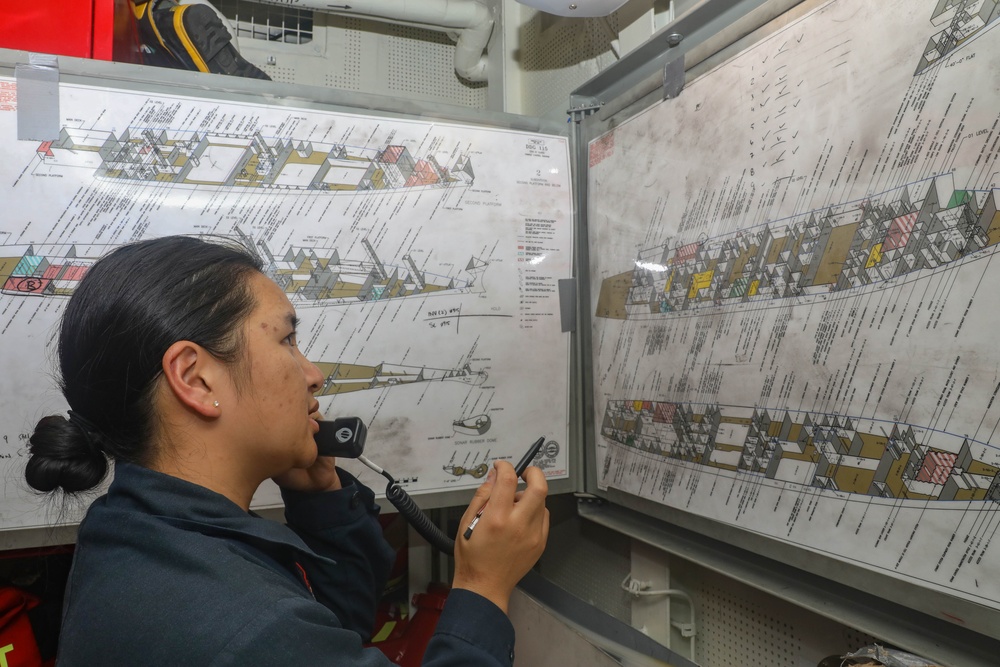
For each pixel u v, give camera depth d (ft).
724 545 3.11
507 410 3.88
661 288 3.40
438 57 6.31
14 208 3.05
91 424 1.79
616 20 4.34
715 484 2.99
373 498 2.78
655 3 3.92
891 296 2.25
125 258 1.82
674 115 3.33
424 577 5.06
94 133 3.18
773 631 3.16
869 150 2.34
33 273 3.07
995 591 1.92
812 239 2.55
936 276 2.10
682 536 3.37
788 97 2.67
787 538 2.61
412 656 4.52
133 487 1.69
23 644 3.70
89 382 1.73
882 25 2.30
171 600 1.47
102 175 3.18
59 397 3.07
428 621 4.65
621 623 3.47
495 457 3.83
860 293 2.35
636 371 3.58
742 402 2.85
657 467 3.39
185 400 1.71
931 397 2.11
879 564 2.26
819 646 2.89
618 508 3.92
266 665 1.40
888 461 2.24
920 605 2.14
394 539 5.19
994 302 1.94
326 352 3.50
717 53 3.06
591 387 4.03
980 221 1.98
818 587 2.64
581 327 4.12
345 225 3.57
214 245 1.95
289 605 1.51
